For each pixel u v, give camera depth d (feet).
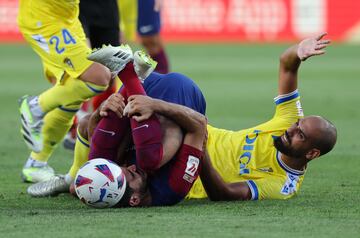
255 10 203.82
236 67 155.33
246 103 106.52
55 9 57.93
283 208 46.21
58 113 58.34
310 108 102.06
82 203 48.47
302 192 52.49
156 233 39.32
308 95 116.16
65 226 40.75
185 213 44.27
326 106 104.06
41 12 58.13
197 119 45.21
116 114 45.19
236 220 42.47
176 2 205.16
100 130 45.55
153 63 46.60
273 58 172.65
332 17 204.03
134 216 43.16
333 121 91.25
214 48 193.16
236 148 50.42
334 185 55.72
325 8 203.62
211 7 204.74
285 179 49.67
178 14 205.67
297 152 48.91
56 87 58.23
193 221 42.09
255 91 120.57
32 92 115.75
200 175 47.55
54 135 58.90
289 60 50.39
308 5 203.00
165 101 46.60
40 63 159.94
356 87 126.52
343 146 74.28
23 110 58.29
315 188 54.34
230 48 193.77
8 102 106.32
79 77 57.41
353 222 42.22
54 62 58.44
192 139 45.47
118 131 45.37
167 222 41.81
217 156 50.34
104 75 57.36
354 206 47.11
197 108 48.39
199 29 205.77
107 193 44.27
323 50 49.24
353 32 204.44
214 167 49.90
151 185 45.80
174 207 46.14
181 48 192.44
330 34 204.74
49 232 39.47
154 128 44.29
